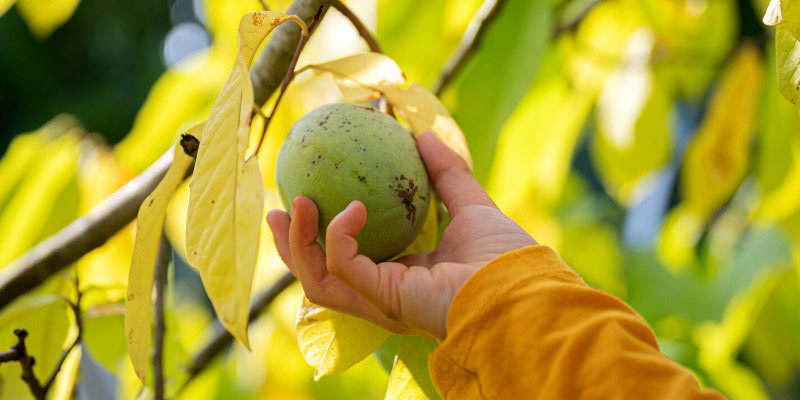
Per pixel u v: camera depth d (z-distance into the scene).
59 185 0.94
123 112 2.26
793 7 0.60
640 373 0.60
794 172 1.03
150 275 0.66
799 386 1.92
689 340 1.31
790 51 0.60
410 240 0.68
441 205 0.74
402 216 0.67
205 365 0.94
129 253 0.94
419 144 0.70
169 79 0.98
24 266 0.80
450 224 0.68
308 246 0.66
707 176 1.02
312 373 1.17
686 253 1.43
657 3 1.08
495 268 0.63
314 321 0.72
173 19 2.31
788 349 1.40
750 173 1.33
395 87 0.72
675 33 1.09
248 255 0.58
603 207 1.69
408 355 0.71
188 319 1.42
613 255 1.38
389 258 0.68
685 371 0.60
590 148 1.88
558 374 0.60
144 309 0.66
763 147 1.06
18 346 0.73
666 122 1.13
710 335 1.27
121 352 0.85
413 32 0.97
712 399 0.59
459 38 0.98
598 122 1.14
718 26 1.09
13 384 0.79
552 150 1.07
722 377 1.20
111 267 0.94
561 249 1.29
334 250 0.64
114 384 1.07
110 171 0.96
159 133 0.97
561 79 1.07
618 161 1.15
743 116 1.00
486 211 0.68
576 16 1.05
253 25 0.62
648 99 1.11
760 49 1.01
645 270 1.44
